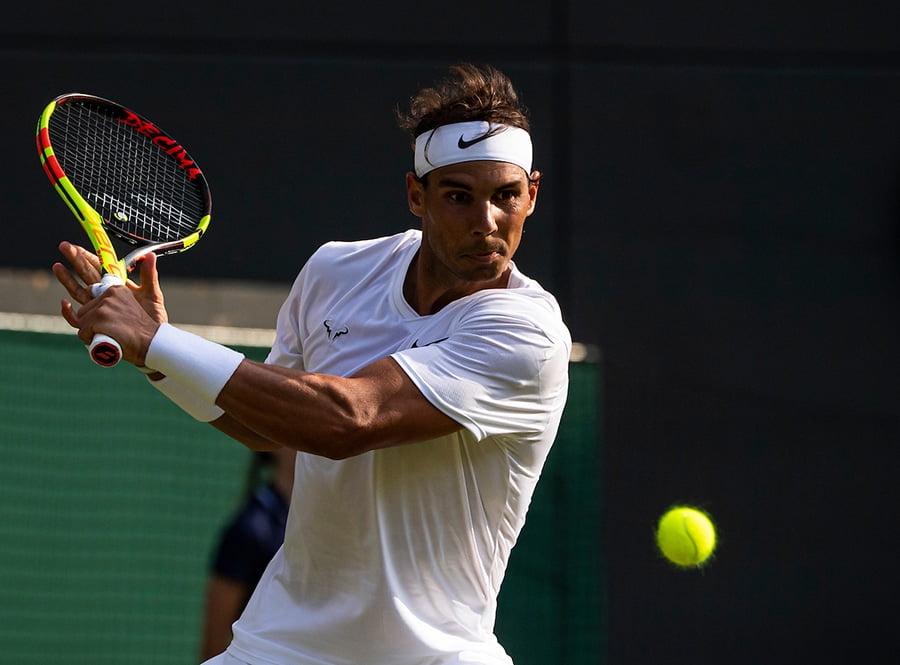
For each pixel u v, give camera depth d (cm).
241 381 863
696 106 2327
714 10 2352
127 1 2222
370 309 979
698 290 2278
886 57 2373
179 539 2161
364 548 945
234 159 2212
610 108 2302
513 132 909
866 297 2316
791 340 2284
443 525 951
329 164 2223
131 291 991
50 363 2142
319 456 925
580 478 2164
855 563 2238
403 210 2230
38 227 2150
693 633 2161
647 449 2206
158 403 2178
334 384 871
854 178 2350
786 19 2372
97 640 2127
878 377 2297
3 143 2162
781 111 2347
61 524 2133
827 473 2255
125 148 1271
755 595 2197
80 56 2208
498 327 913
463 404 895
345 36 2250
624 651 2130
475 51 2277
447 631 967
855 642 2217
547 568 2120
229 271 2178
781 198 2323
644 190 2291
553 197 2272
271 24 2242
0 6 2197
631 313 2253
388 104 2247
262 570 1370
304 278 1026
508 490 967
